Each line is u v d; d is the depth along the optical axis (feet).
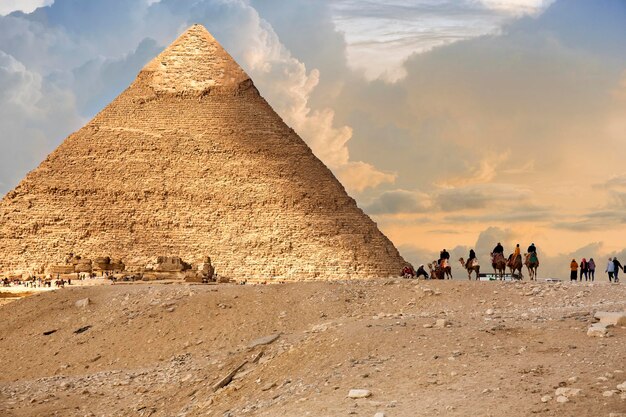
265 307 341.00
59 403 289.33
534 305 323.78
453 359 241.35
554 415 206.08
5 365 334.65
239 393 258.98
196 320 339.16
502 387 221.46
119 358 326.65
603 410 205.98
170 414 265.75
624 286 344.08
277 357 270.87
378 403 223.30
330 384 241.35
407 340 258.57
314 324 323.98
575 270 458.50
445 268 444.96
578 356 235.20
